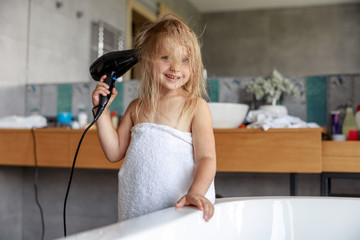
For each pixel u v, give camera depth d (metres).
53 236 2.40
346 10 2.64
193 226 0.70
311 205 0.95
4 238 2.37
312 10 2.67
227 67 2.69
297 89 2.02
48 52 2.53
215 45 2.71
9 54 2.42
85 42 2.55
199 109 0.92
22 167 2.47
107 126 0.99
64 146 1.86
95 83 2.46
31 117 2.23
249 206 0.90
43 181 2.42
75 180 2.37
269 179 2.06
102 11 2.58
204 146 0.87
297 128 1.54
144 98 0.97
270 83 2.00
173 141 0.89
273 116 1.81
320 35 2.65
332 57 2.62
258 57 2.67
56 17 2.56
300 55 2.65
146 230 0.56
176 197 0.87
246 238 0.87
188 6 2.71
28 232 2.45
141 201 0.88
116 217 2.29
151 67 0.94
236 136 1.60
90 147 1.81
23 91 2.52
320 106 2.05
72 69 2.52
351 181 1.96
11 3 2.43
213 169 0.84
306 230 0.94
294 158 1.54
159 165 0.88
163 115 0.93
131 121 1.01
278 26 2.69
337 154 1.54
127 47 2.56
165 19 0.98
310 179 2.01
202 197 0.75
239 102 2.16
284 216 0.93
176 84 0.92
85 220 2.34
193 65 0.96
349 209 0.95
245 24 2.75
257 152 1.58
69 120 2.32
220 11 2.73
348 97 2.02
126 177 0.91
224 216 0.83
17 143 1.95
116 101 2.32
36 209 2.44
